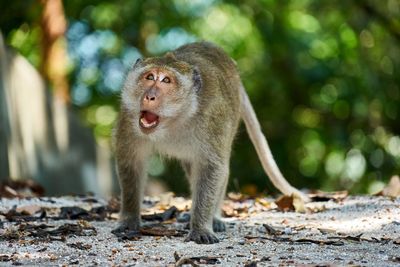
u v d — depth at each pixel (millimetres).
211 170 8242
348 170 22766
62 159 17094
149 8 22422
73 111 18016
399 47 21859
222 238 7949
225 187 8742
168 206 10312
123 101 8258
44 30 19609
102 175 18594
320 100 23062
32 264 6352
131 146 8375
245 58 23547
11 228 8281
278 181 10594
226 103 8562
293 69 22125
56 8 19688
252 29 23172
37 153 16312
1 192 11711
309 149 23641
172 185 21500
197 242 7664
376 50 21812
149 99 7902
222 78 8883
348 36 22078
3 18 20453
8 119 15328
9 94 15445
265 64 22812
